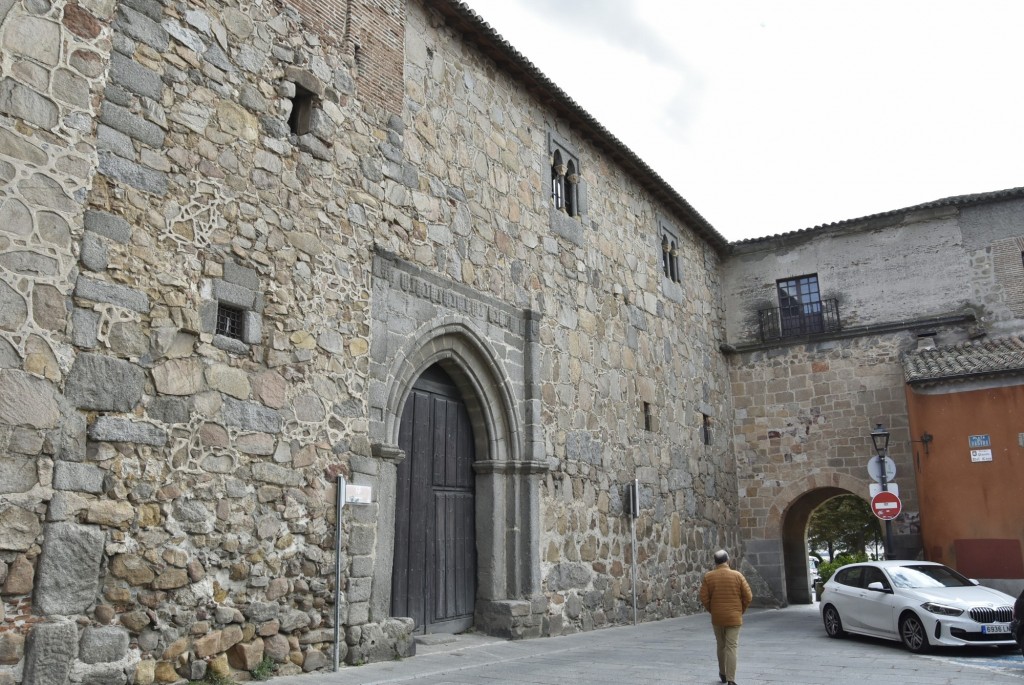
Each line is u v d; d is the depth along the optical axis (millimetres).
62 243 6906
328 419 9219
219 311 8297
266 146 9047
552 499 13109
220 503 7844
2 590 6113
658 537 16453
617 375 15891
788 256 21969
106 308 7145
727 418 21312
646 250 18094
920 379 16484
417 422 11352
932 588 11203
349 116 10328
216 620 7621
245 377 8320
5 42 6758
